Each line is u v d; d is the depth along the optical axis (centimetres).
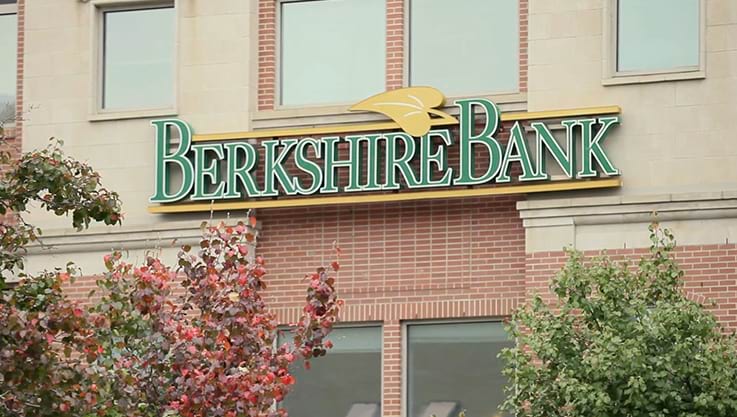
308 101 3584
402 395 3422
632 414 2756
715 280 3225
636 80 3328
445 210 3428
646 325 2802
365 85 3559
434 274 3419
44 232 3606
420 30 3525
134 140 3619
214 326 2361
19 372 2097
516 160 3334
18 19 3762
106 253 3575
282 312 3481
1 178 2303
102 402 2238
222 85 3581
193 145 3534
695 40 3334
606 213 3288
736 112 3278
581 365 2798
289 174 3478
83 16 3709
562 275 2869
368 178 3419
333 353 3481
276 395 2336
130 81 3681
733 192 3231
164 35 3675
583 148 3309
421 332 3441
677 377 2786
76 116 3672
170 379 2344
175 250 3531
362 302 3453
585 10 3384
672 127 3303
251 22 3597
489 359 3388
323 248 3484
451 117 3388
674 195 3256
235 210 3506
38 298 2227
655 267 2875
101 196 2328
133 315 2336
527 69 3425
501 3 3484
